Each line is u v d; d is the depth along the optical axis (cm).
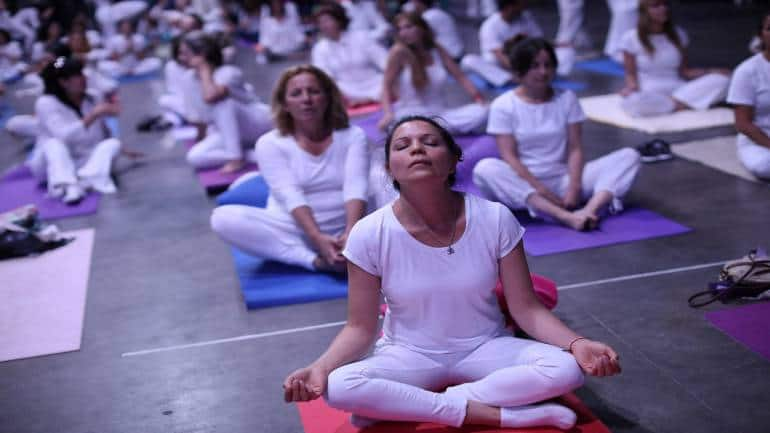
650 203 458
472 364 248
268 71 1125
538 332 244
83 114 611
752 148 482
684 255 382
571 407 250
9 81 1259
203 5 1553
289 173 384
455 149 243
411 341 248
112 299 386
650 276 362
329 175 386
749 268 330
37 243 455
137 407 286
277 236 391
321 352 316
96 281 411
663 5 657
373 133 660
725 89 657
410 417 236
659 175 507
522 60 431
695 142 573
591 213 423
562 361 232
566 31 990
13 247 449
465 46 1234
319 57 797
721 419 250
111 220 514
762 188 468
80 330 352
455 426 238
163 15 1602
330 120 384
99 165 584
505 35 859
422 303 243
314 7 1560
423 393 236
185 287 394
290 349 321
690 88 662
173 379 304
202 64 593
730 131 598
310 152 385
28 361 328
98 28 1572
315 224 376
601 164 441
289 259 391
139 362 321
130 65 1228
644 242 402
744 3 1360
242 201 469
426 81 621
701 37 1060
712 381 272
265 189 471
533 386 234
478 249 241
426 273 240
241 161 591
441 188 238
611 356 225
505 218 242
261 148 387
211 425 270
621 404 262
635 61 681
